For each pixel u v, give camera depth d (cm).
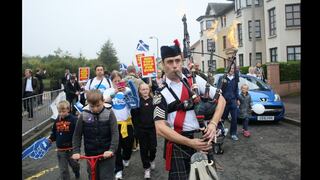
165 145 366
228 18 4297
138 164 786
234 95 1000
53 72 4084
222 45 4353
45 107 1430
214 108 349
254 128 1195
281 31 3008
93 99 488
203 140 332
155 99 355
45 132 1273
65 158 615
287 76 2166
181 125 351
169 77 358
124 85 669
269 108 1246
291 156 809
